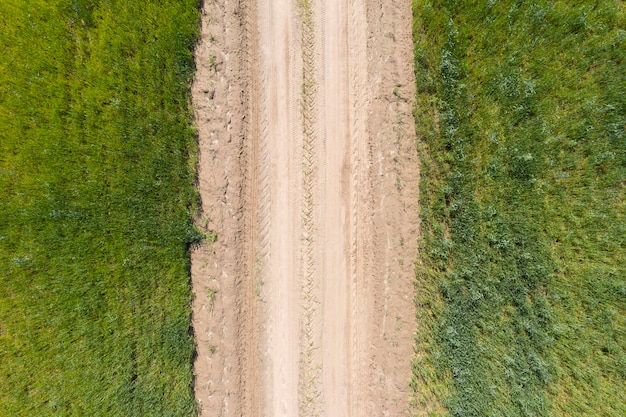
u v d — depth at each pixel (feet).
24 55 30.42
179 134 31.35
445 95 29.84
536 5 27.99
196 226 31.96
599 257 27.58
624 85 26.86
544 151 28.22
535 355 28.14
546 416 27.73
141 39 30.81
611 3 26.91
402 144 31.19
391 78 31.09
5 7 30.35
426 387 30.73
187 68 31.37
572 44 27.71
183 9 30.99
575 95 27.71
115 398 30.32
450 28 29.55
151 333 31.07
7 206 30.01
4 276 29.94
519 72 28.53
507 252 28.71
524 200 28.55
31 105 30.37
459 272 29.66
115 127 30.60
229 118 31.83
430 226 30.78
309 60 31.99
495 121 29.09
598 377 27.35
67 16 30.42
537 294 28.40
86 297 30.37
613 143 27.30
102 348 30.45
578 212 27.91
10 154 30.32
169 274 31.27
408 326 31.40
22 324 30.04
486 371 29.22
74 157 30.40
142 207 30.86
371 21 31.22
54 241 30.25
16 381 29.96
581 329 27.61
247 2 31.94
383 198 31.45
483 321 29.35
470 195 29.45
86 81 30.58
